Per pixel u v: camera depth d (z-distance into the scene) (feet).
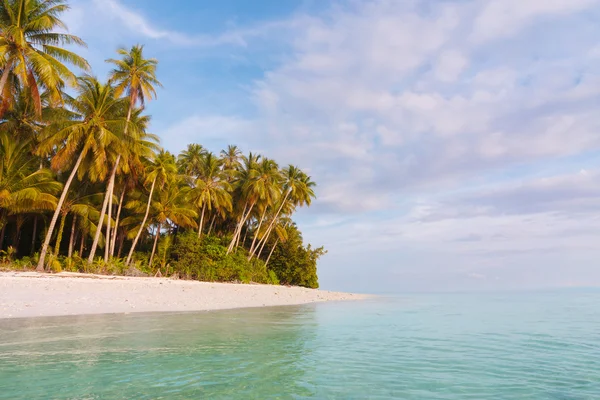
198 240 132.16
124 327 38.47
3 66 77.87
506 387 20.36
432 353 29.63
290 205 184.03
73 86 83.20
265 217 182.50
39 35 81.05
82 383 19.75
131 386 19.44
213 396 18.24
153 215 128.77
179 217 130.72
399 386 20.38
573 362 26.58
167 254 130.52
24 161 93.66
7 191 83.76
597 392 19.52
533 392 19.49
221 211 156.46
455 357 28.09
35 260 94.22
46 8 82.64
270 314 60.13
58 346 28.63
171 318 48.11
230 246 150.92
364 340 35.96
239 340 33.99
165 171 118.21
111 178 102.94
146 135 112.27
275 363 25.39
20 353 26.30
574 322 54.03
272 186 152.97
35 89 80.84
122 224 124.67
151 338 33.06
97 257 113.70
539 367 24.97
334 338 36.91
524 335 40.24
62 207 100.42
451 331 43.19
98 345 29.40
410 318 59.36
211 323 44.88
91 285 71.77
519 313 71.10
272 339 35.32
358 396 18.60
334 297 132.36
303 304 91.35
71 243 106.22
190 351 28.35
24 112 95.71
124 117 102.27
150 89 107.24
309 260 183.21
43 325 38.58
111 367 23.11
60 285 67.05
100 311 51.47
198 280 123.54
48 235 87.56
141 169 110.52
